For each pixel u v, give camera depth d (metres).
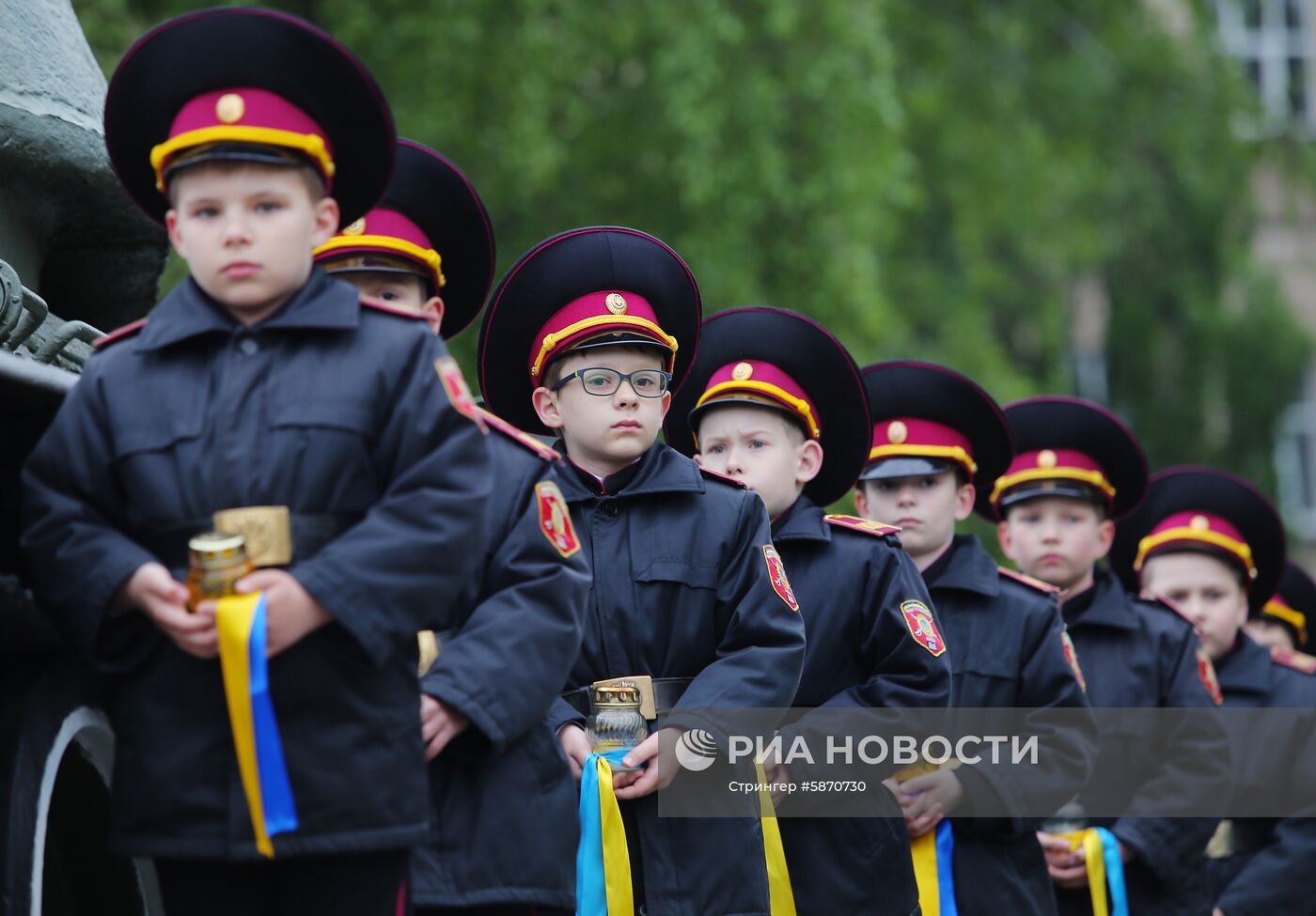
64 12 18.00
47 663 13.16
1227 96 70.50
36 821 12.42
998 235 67.50
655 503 16.97
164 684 11.93
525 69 45.59
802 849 18.77
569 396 16.88
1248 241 72.31
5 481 12.86
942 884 20.08
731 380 19.27
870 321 49.62
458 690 13.10
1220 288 70.75
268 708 11.52
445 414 12.26
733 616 16.69
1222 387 70.44
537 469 14.38
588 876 15.56
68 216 18.08
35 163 17.00
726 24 47.28
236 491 11.95
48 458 12.25
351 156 13.14
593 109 49.03
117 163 13.30
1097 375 75.62
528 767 13.82
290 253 12.25
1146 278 70.06
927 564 21.94
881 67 51.50
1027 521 24.81
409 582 11.87
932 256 66.06
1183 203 69.81
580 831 15.59
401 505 12.00
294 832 11.70
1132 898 23.66
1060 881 22.88
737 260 47.62
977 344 61.22
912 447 21.77
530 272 17.61
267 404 12.09
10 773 12.30
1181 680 24.19
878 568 19.22
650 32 47.59
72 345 16.42
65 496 12.19
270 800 11.55
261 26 12.52
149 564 11.81
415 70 45.31
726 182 47.59
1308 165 71.62
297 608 11.66
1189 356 70.19
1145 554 28.73
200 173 12.24
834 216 49.69
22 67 16.94
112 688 12.25
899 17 65.06
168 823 11.83
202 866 12.13
